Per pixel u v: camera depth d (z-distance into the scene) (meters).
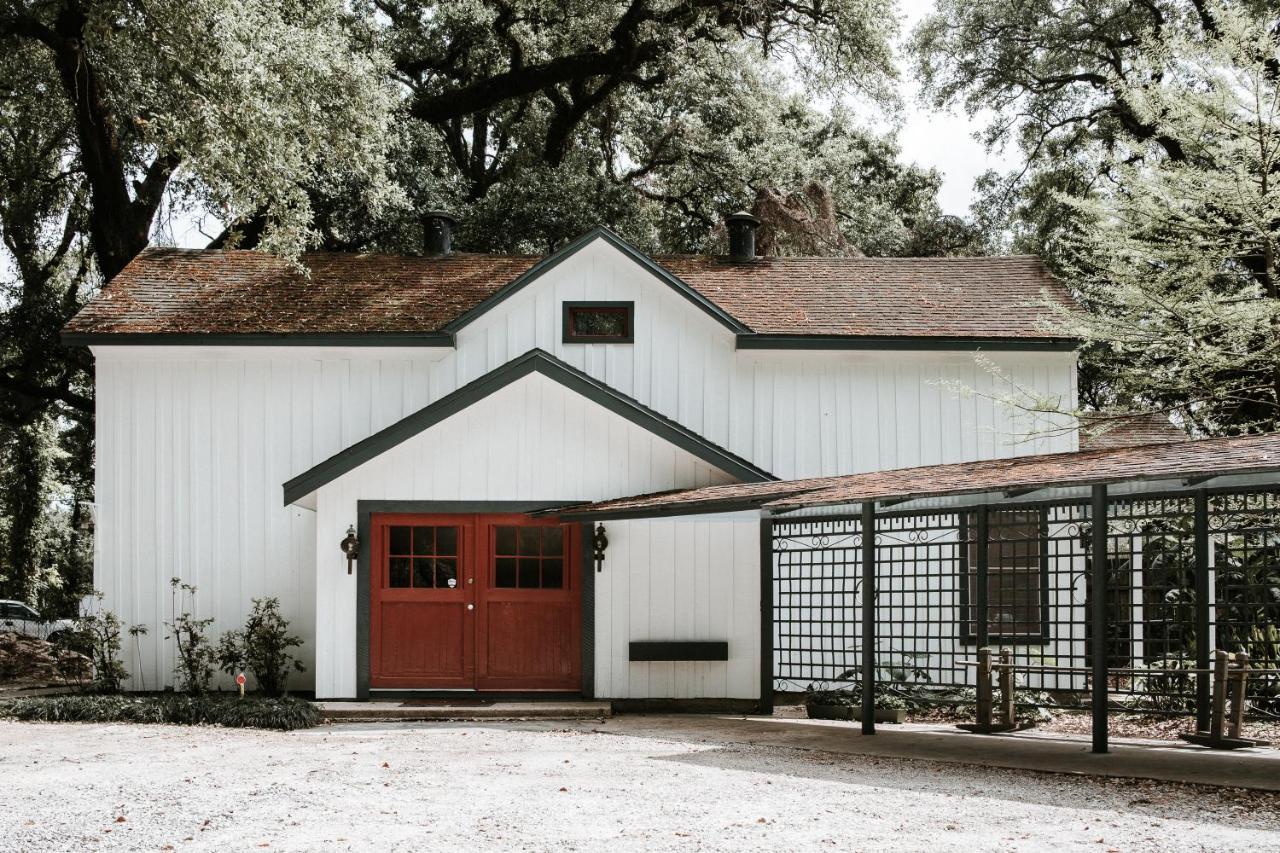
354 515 13.58
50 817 6.71
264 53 15.86
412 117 26.05
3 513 31.98
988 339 15.66
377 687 13.52
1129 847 5.75
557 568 13.76
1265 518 11.49
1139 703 12.02
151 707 12.20
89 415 25.95
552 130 28.50
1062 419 15.82
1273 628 11.26
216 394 15.41
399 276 17.48
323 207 22.33
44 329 22.86
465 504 13.62
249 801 7.16
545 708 12.72
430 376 15.65
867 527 10.52
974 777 7.96
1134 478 8.04
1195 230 15.12
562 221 24.97
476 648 13.60
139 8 16.45
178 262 17.69
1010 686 10.57
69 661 17.08
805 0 26.89
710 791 7.45
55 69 21.38
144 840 6.10
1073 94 27.70
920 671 12.66
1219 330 15.19
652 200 29.77
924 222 35.28
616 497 13.70
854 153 32.06
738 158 28.09
